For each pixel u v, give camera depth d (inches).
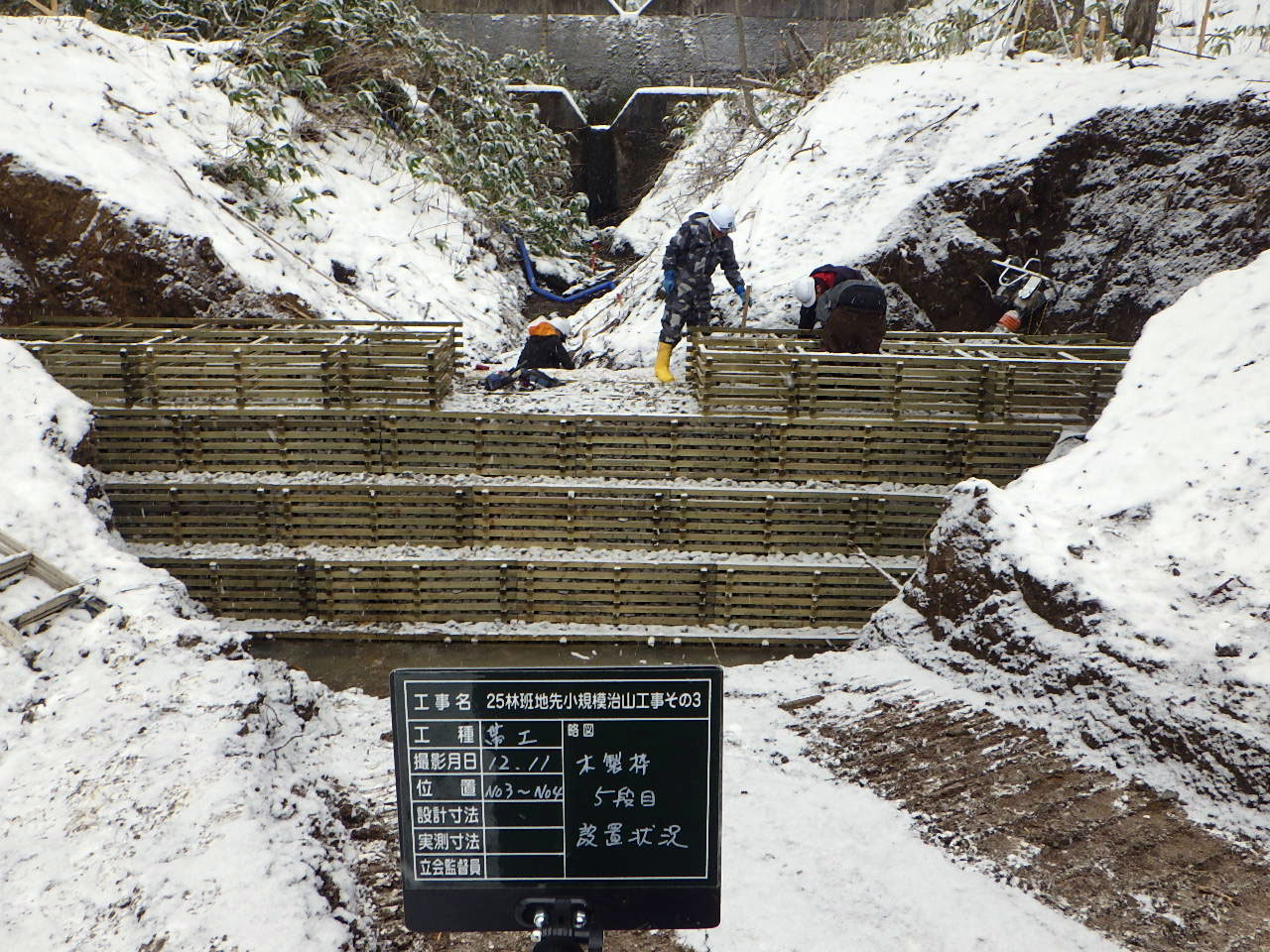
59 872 133.0
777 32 633.0
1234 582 175.3
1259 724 154.5
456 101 549.3
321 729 193.9
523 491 258.5
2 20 385.1
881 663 212.5
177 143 383.2
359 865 150.1
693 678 92.1
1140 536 193.3
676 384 306.5
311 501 261.0
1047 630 189.3
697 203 483.8
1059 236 350.3
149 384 264.1
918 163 361.1
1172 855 146.9
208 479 264.8
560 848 95.9
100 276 322.7
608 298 422.0
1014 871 145.6
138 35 441.1
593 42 644.1
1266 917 134.2
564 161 590.6
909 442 264.4
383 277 406.9
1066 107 353.7
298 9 479.5
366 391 267.3
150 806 144.8
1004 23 455.5
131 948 120.5
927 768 172.4
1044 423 263.7
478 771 93.9
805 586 258.1
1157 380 227.1
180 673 179.8
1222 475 194.9
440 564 255.9
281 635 258.2
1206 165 332.2
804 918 134.7
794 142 398.6
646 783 94.5
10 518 219.5
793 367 261.4
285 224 399.9
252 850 136.3
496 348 405.7
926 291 346.6
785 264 344.2
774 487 263.9
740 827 156.1
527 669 91.6
